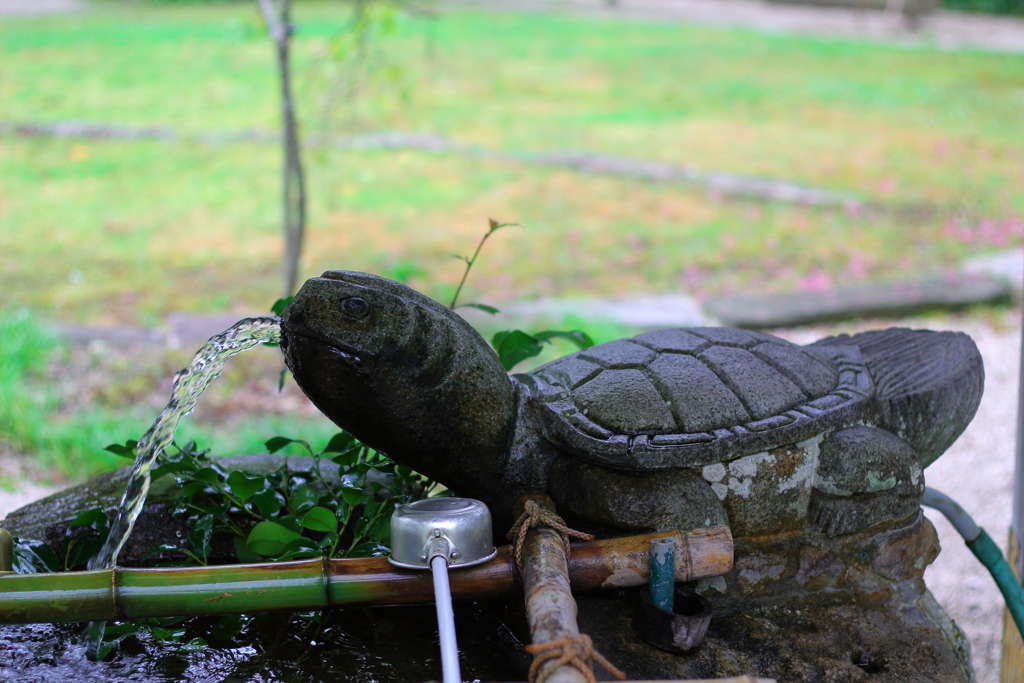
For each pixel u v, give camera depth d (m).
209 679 1.90
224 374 5.29
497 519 1.96
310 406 4.89
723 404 1.85
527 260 7.17
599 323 5.63
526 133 10.66
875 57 15.06
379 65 6.42
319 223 7.98
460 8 17.67
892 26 17.59
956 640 2.02
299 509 2.26
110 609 1.65
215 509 2.24
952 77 13.76
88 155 9.60
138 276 6.74
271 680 1.89
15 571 1.90
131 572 1.67
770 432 1.80
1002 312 6.29
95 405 4.76
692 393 1.86
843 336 2.35
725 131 10.94
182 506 2.27
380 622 2.09
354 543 2.14
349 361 1.62
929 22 18.06
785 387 1.92
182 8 16.67
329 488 2.30
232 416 4.71
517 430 1.90
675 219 8.20
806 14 18.66
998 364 5.51
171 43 14.06
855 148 10.35
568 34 16.00
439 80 12.76
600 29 16.55
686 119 11.41
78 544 2.22
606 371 1.95
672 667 1.71
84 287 6.49
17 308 5.96
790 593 1.93
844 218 8.23
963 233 7.87
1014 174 9.57
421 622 2.09
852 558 1.94
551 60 14.20
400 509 1.67
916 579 2.00
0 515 3.58
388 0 5.98
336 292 1.61
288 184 4.95
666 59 14.48
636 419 1.82
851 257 7.28
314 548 2.11
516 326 5.61
